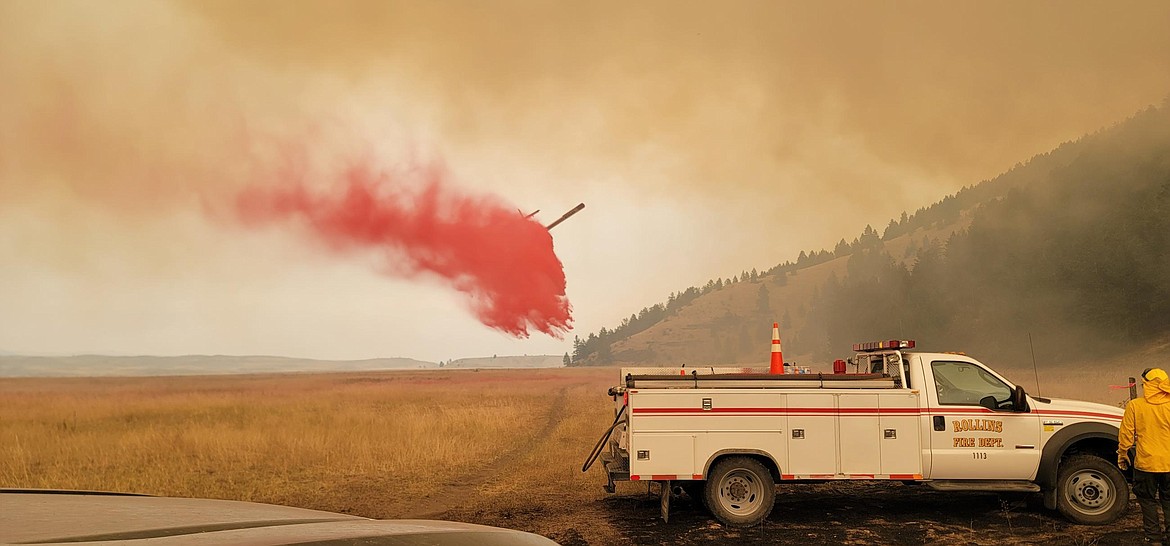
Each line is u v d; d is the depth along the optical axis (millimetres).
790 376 9852
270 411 27891
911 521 9734
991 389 9906
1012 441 9719
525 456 15461
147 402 39250
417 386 63750
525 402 33125
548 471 13477
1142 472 8336
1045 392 37469
